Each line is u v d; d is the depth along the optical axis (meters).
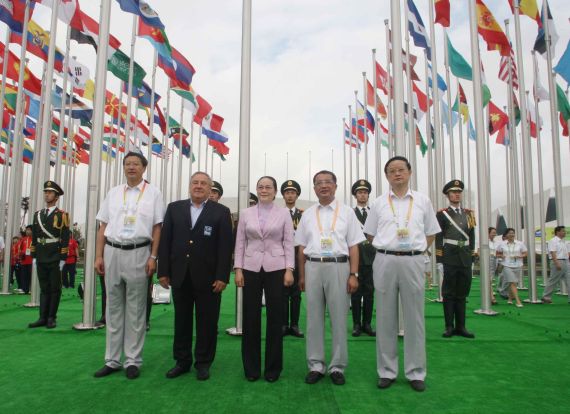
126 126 12.62
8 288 11.76
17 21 10.55
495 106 18.28
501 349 5.57
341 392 3.87
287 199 7.25
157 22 8.70
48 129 9.91
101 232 4.57
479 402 3.64
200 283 4.29
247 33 7.16
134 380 4.13
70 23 10.76
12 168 12.12
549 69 12.24
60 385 3.96
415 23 10.86
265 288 4.30
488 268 8.58
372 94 17.95
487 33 10.38
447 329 6.36
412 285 4.06
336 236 4.28
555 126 12.13
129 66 12.57
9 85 14.90
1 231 17.44
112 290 4.37
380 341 4.15
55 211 6.77
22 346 5.45
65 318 7.58
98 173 6.75
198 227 4.36
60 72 13.98
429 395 3.81
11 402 3.52
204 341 4.30
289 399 3.66
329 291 4.22
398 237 4.11
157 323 7.13
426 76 14.88
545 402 3.65
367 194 6.86
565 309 9.59
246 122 7.03
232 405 3.50
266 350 4.22
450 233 6.51
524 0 12.39
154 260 4.48
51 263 6.64
